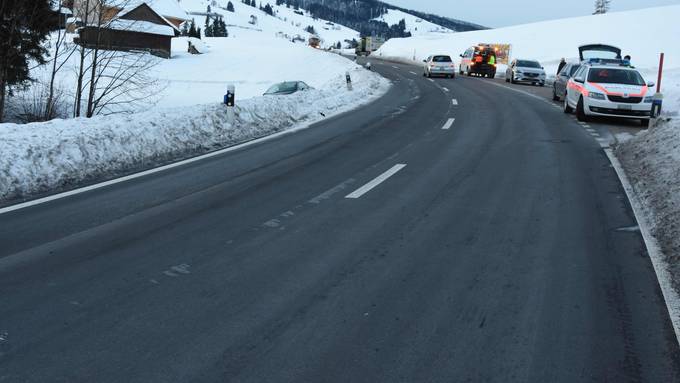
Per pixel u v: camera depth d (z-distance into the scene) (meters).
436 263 5.41
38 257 5.30
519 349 3.84
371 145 12.15
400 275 5.09
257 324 4.10
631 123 16.67
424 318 4.26
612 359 3.74
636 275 5.19
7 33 18.41
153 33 54.12
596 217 7.05
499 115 17.83
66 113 21.41
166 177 8.84
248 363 3.57
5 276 4.84
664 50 53.25
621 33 63.88
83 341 3.78
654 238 6.25
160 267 5.14
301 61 51.75
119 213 6.80
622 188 8.58
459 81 35.53
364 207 7.33
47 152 8.63
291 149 11.55
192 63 53.06
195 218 6.68
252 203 7.42
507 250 5.81
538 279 5.07
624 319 4.32
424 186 8.54
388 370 3.53
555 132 14.36
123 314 4.20
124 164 9.54
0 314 4.14
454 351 3.79
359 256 5.55
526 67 35.09
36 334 3.86
